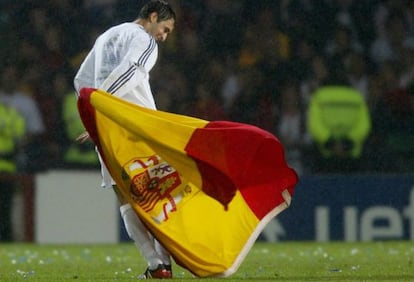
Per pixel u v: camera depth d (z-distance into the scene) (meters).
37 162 53.28
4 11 57.84
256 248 45.56
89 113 24.62
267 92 57.12
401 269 29.98
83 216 51.16
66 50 57.50
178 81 57.16
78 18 58.06
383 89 57.81
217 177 24.58
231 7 59.62
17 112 54.09
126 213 25.17
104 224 51.25
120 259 37.62
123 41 25.05
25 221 51.03
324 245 48.22
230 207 24.77
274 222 51.66
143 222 24.56
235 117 56.50
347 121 55.44
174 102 56.50
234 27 59.28
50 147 53.69
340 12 60.25
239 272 28.77
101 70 25.19
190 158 24.50
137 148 24.75
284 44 58.91
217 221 24.64
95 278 26.14
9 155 53.19
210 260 24.39
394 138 56.00
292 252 42.00
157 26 25.73
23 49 57.06
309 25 59.62
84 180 51.25
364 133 55.62
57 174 51.12
